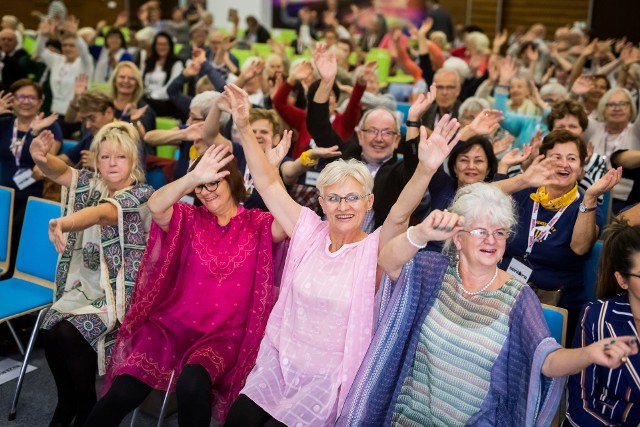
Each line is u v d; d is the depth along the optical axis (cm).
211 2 1391
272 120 392
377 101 564
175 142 421
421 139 227
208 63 556
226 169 278
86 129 506
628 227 216
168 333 271
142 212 298
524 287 221
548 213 303
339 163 246
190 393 244
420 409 234
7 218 361
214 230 278
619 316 215
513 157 333
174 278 280
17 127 438
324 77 378
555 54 824
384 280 239
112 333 296
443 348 226
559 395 207
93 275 309
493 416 222
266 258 271
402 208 235
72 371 284
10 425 309
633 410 210
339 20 1309
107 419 256
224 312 271
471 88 671
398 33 757
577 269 303
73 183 319
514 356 217
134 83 509
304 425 230
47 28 855
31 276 353
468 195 224
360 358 236
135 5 1412
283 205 262
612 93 468
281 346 247
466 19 1286
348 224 243
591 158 377
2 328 393
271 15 1362
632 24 1165
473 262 223
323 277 243
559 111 420
